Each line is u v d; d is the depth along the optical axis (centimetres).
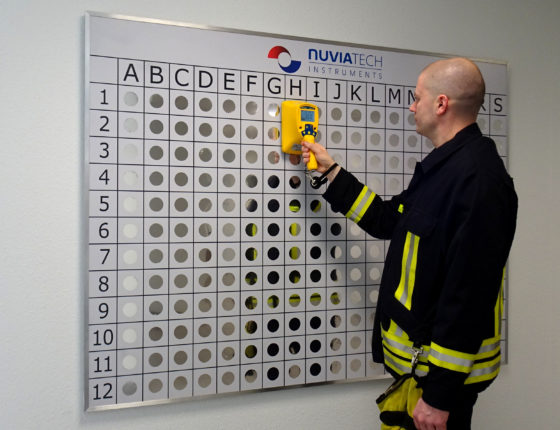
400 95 138
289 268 127
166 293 117
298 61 127
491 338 101
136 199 114
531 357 153
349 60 132
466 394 98
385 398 106
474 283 89
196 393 119
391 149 137
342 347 133
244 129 123
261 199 125
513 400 151
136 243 114
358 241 135
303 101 128
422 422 92
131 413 116
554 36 155
